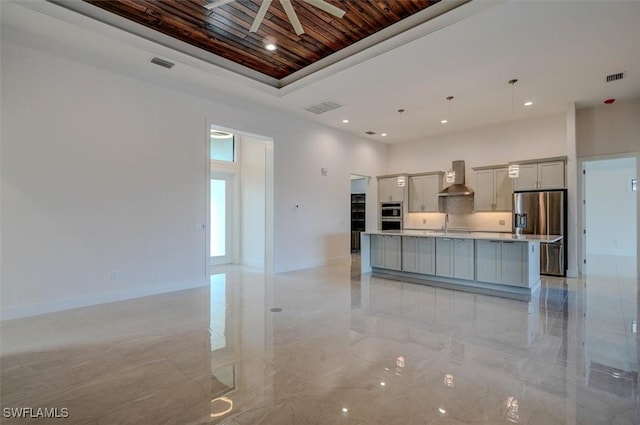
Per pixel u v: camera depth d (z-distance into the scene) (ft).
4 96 11.85
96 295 14.03
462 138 25.84
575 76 15.39
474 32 11.67
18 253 12.17
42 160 12.66
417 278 19.48
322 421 6.20
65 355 9.04
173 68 15.02
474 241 17.06
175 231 16.57
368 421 6.19
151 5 11.97
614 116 19.11
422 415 6.37
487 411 6.49
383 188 29.37
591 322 11.65
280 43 14.66
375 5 11.82
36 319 12.02
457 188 24.99
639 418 6.24
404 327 11.25
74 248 13.46
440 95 18.03
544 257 20.11
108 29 12.31
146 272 15.56
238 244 26.08
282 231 21.67
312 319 12.12
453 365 8.44
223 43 14.69
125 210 14.87
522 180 21.09
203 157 17.61
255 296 15.48
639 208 18.83
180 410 6.54
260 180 24.35
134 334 10.64
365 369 8.23
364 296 15.47
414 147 28.89
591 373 7.99
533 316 12.36
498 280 16.29
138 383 7.57
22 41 12.16
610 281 18.44
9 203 11.98
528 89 17.07
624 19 10.81
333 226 25.41
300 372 8.09
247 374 8.00
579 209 20.10
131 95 14.99
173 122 16.42
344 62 14.79
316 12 12.22
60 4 11.30
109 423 6.14
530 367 8.32
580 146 20.11
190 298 15.10
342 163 26.11
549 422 6.14
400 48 12.86
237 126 18.94
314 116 22.25
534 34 11.77
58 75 13.01
